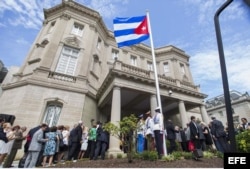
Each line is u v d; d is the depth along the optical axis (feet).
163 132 23.62
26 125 37.52
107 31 68.80
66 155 29.22
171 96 45.91
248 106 112.06
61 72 48.14
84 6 62.08
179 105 47.11
